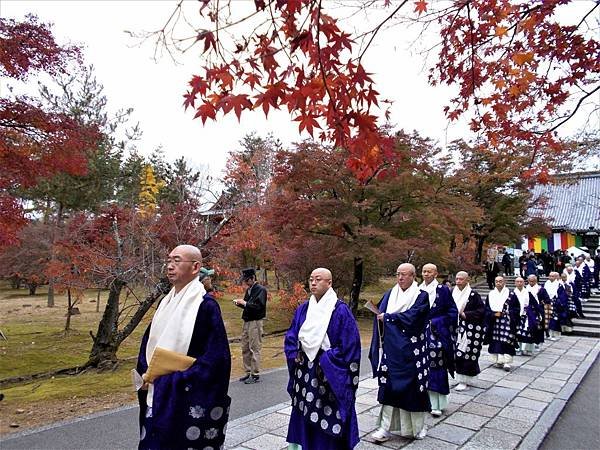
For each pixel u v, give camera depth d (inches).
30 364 380.8
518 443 181.3
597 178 1391.5
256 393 253.6
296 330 154.9
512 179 805.9
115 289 357.1
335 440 139.9
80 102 724.7
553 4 158.6
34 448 170.4
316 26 107.6
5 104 293.4
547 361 364.5
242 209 493.4
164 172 1146.7
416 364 180.9
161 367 107.9
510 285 890.7
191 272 118.7
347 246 535.8
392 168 153.4
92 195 695.7
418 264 598.5
